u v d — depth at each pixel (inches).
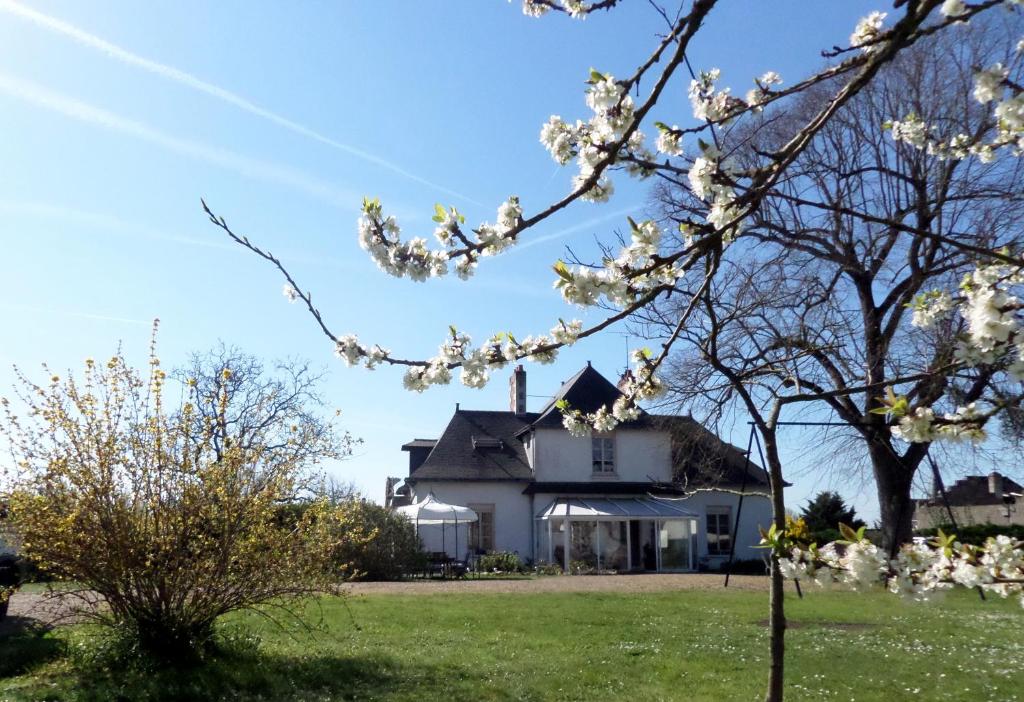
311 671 362.0
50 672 350.9
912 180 650.8
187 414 376.2
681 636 472.7
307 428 422.3
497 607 607.8
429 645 435.2
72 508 353.4
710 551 1322.6
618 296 163.2
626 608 608.7
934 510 952.9
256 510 379.6
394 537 1015.0
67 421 354.0
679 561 1299.2
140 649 366.6
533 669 371.6
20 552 360.5
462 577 1052.5
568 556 1234.6
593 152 160.4
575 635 474.9
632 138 164.9
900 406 163.6
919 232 147.3
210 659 375.9
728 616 567.5
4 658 366.9
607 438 1371.8
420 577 1036.5
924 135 252.8
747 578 1006.4
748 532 1333.7
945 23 136.6
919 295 218.7
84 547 350.0
